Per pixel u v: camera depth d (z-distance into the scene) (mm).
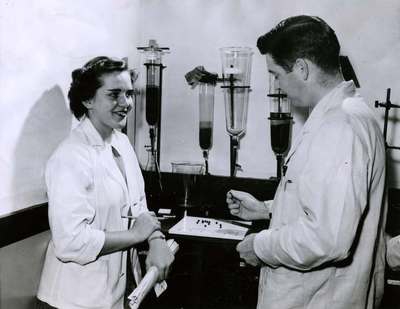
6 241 1477
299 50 1289
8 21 1485
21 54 1563
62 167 1391
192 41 2682
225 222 2174
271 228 1437
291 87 1361
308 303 1315
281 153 2451
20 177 1599
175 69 2727
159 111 2650
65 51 1855
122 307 1619
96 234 1396
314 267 1230
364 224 1283
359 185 1145
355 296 1294
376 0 2393
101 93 1521
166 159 2809
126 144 1806
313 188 1172
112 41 2328
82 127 1545
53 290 1479
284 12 2539
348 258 1285
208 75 2578
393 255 1454
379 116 2449
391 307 2117
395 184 2439
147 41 2744
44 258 1743
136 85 2719
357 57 2447
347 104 1251
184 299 2457
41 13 1672
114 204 1537
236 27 2613
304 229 1178
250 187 2521
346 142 1164
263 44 1383
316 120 1317
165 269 1581
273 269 1377
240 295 2414
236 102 2598
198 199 2561
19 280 1592
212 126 2703
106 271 1483
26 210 1594
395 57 2395
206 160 2680
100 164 1511
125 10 2477
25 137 1615
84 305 1447
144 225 1545
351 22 2438
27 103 1614
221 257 2525
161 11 2703
